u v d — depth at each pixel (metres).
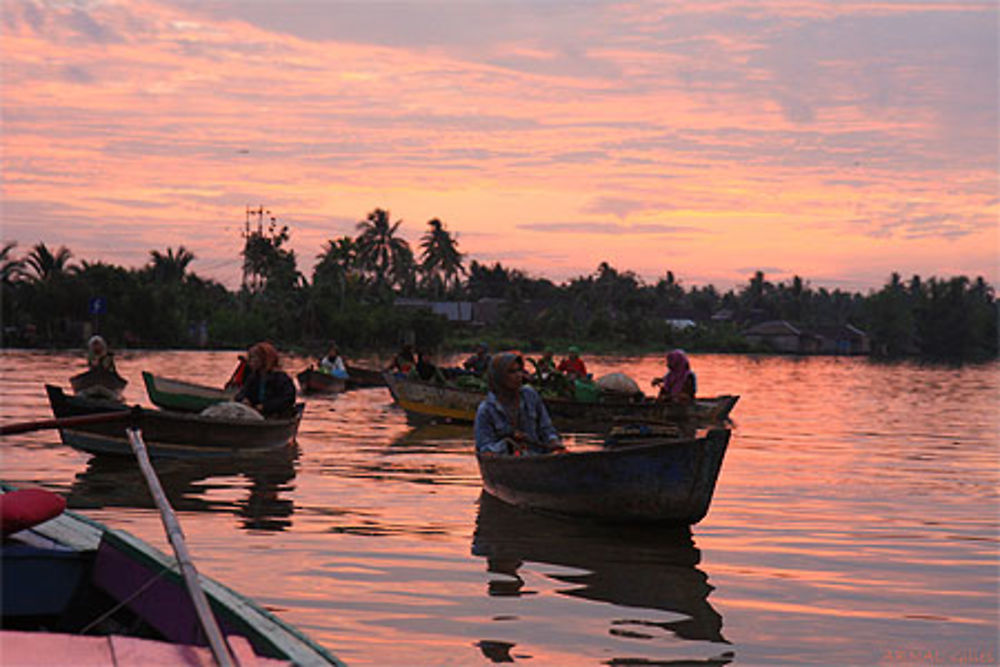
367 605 5.52
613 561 6.74
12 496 4.41
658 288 166.25
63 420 5.80
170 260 79.06
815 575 6.45
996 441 15.23
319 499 8.90
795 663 4.71
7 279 61.88
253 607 3.65
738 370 54.12
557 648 4.85
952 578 6.44
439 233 110.94
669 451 7.52
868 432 16.58
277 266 82.12
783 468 11.75
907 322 133.50
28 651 3.10
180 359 44.91
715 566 6.65
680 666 4.62
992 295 152.00
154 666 3.04
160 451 11.03
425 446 13.23
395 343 72.94
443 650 4.78
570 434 15.59
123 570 4.21
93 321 60.75
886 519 8.50
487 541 7.30
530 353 79.56
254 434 11.78
